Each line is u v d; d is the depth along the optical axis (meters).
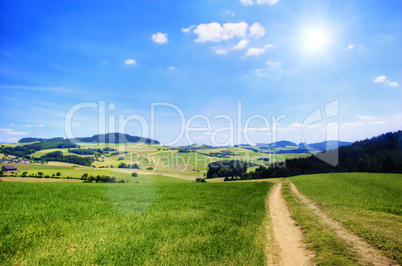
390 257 10.28
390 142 102.19
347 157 106.44
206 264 9.32
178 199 25.95
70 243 10.15
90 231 11.78
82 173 88.81
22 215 13.37
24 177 77.31
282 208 24.41
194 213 18.12
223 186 45.97
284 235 14.16
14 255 8.60
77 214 15.05
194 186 44.28
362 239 13.02
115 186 38.34
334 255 10.56
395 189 41.19
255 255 10.33
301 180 64.44
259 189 41.88
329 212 21.55
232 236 12.97
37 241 9.89
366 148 107.56
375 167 87.44
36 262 8.16
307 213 21.11
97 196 24.12
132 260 9.06
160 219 15.48
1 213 13.71
